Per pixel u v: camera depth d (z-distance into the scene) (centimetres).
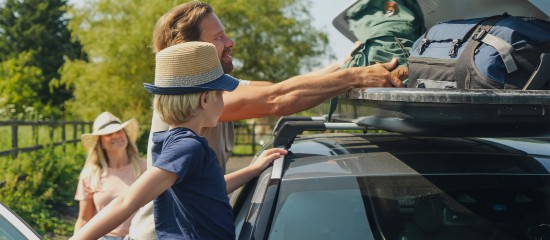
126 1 3409
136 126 528
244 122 3061
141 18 3350
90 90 3366
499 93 261
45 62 6162
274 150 330
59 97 5866
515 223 297
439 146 342
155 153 273
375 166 314
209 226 267
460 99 262
